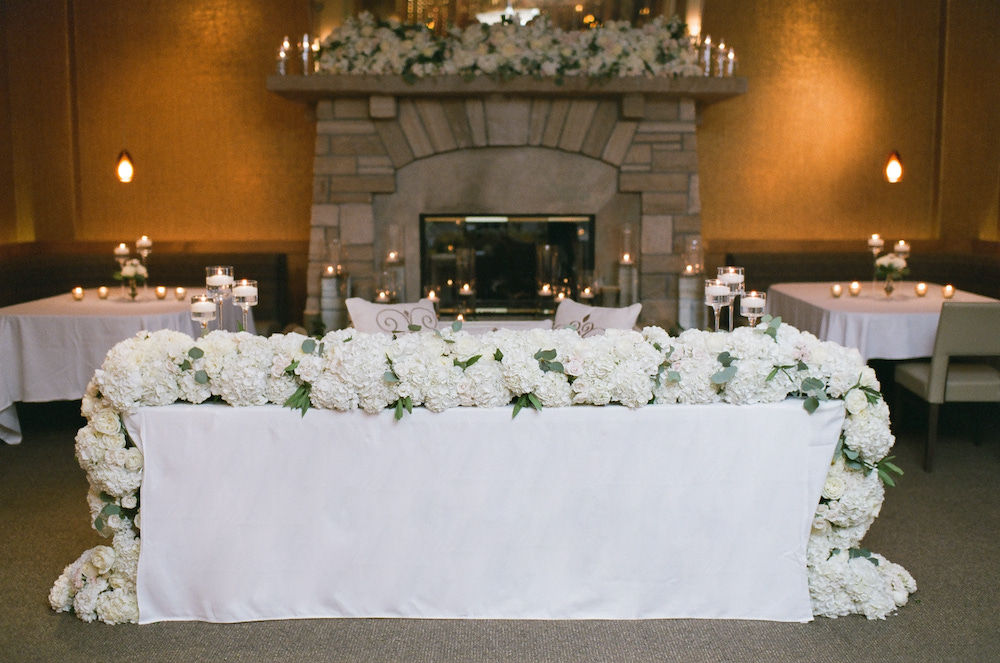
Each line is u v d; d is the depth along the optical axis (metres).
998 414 5.70
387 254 6.39
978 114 7.17
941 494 4.09
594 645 2.61
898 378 4.83
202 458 2.67
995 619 2.82
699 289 6.26
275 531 2.70
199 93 7.32
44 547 3.44
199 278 7.07
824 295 5.53
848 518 2.75
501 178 6.37
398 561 2.71
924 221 7.48
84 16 7.20
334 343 2.66
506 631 2.69
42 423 5.48
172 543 2.71
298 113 7.31
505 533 2.70
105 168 7.36
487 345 2.73
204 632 2.69
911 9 7.25
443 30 6.27
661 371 2.69
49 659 2.55
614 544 2.71
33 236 7.35
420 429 2.64
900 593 2.90
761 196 7.44
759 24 7.26
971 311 4.30
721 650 2.59
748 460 2.68
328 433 2.64
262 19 7.22
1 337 4.77
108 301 5.37
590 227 6.45
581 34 6.05
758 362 2.64
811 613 2.77
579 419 2.64
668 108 6.21
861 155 7.41
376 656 2.55
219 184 7.41
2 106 7.01
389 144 6.24
